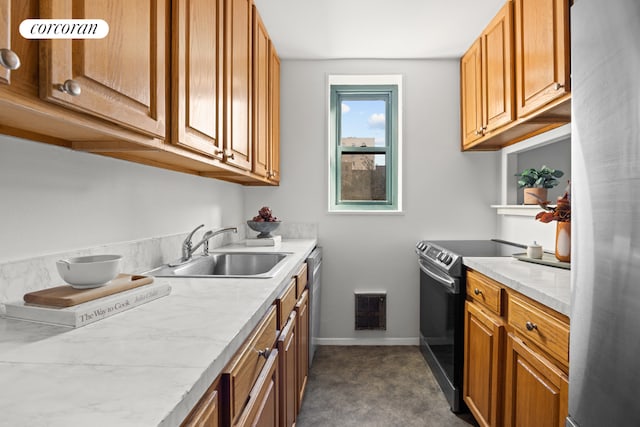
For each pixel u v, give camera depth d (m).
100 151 1.13
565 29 1.45
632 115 0.64
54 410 0.47
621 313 0.67
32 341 0.71
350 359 2.65
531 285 1.27
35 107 0.61
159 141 1.02
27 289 0.93
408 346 2.91
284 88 2.93
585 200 0.79
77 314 0.78
